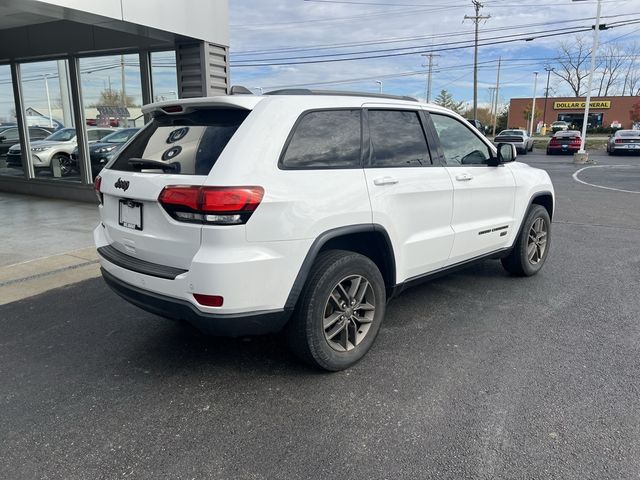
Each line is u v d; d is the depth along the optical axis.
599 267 5.84
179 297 2.93
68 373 3.43
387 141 3.68
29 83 10.43
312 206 3.04
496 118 66.94
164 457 2.57
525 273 5.41
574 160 22.91
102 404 3.05
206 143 3.01
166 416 2.93
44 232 7.42
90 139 9.77
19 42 10.20
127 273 3.22
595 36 22.28
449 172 4.11
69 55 9.57
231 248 2.78
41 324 4.25
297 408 3.00
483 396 3.11
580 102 57.88
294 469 2.48
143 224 3.12
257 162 2.87
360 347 3.50
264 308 2.92
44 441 2.71
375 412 2.96
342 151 3.35
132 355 3.69
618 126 54.03
